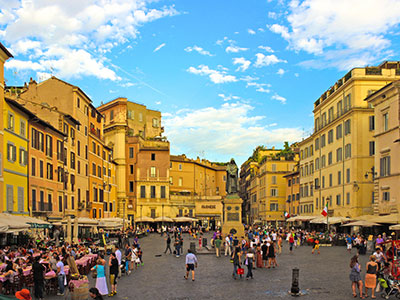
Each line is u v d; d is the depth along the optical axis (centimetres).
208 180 12569
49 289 1964
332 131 6366
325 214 5238
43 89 5581
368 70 5600
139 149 9506
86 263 2541
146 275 2577
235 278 2358
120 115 9362
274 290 1991
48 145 4519
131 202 9331
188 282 2264
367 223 4172
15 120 3684
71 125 5381
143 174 9469
